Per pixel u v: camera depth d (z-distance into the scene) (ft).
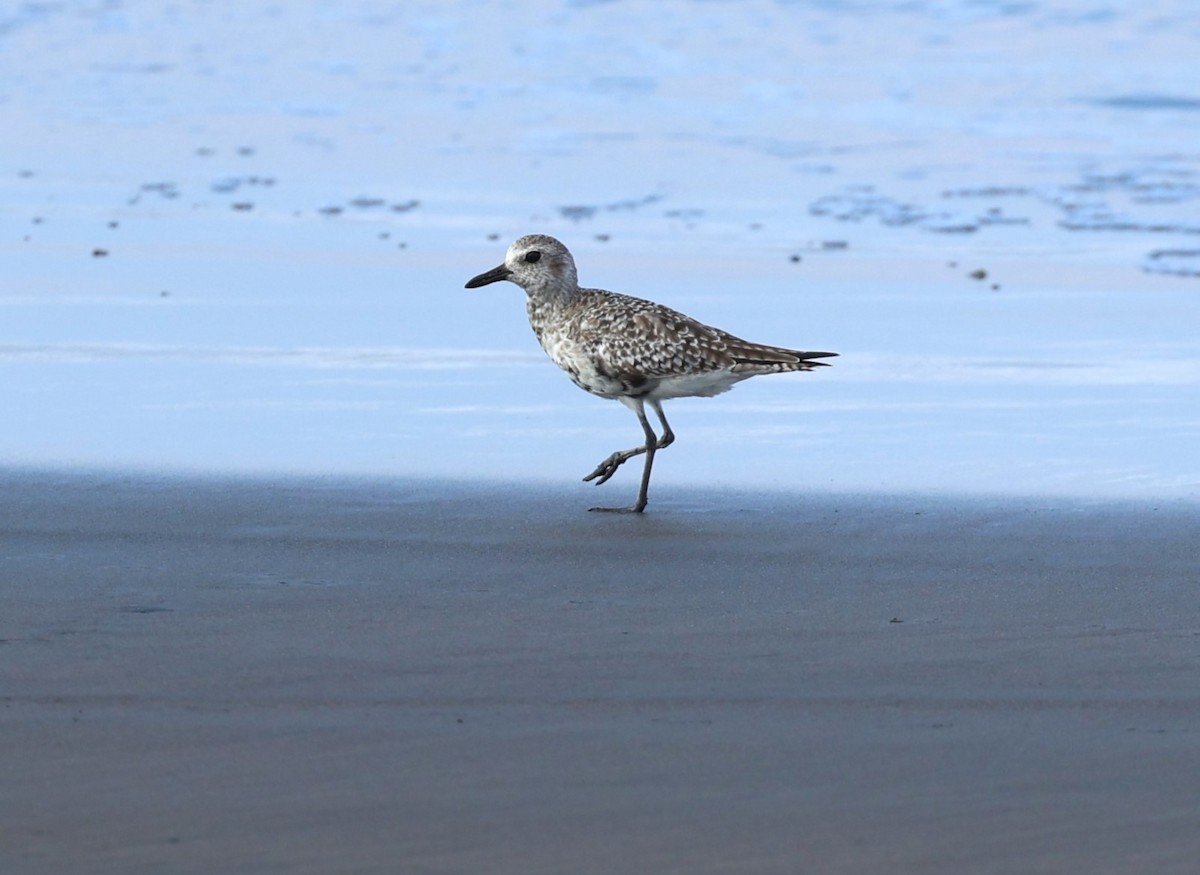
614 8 153.07
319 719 31.17
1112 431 56.70
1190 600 39.63
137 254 82.38
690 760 29.43
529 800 27.66
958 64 133.49
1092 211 93.56
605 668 34.40
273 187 98.27
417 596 39.52
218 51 138.62
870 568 42.50
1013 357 66.33
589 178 101.45
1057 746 30.27
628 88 126.82
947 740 30.50
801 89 126.52
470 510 48.11
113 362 64.64
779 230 89.04
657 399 51.06
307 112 119.44
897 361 65.92
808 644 36.19
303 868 25.17
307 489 49.78
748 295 75.51
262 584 40.22
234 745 29.81
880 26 145.89
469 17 150.51
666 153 108.58
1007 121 116.88
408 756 29.43
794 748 30.04
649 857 25.68
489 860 25.53
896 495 49.88
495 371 64.69
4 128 113.09
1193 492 49.83
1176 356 66.33
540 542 44.91
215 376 63.05
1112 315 72.64
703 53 137.69
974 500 49.19
